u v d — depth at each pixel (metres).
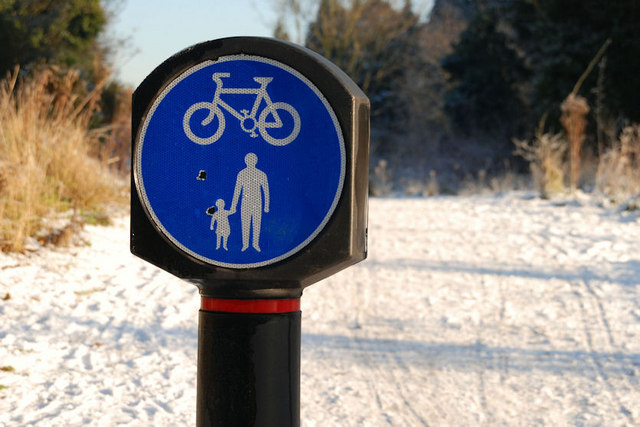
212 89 1.25
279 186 1.22
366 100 1.26
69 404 3.22
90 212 7.42
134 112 1.27
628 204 9.24
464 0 32.47
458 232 8.43
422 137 29.59
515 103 24.89
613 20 16.08
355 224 1.21
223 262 1.23
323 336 4.90
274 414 1.25
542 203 10.42
